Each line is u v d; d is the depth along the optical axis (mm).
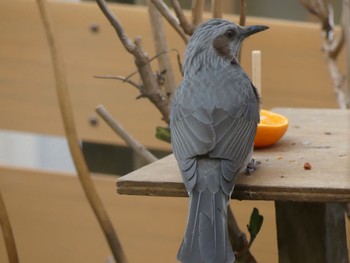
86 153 13562
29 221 12133
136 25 11820
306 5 11117
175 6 9438
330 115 10609
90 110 11938
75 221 11961
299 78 11648
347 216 10594
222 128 8039
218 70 8656
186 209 11562
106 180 11727
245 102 8320
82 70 11953
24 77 12133
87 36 11898
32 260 12148
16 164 14133
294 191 7742
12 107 12219
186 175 7742
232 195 7887
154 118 11766
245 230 11375
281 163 8523
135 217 11719
